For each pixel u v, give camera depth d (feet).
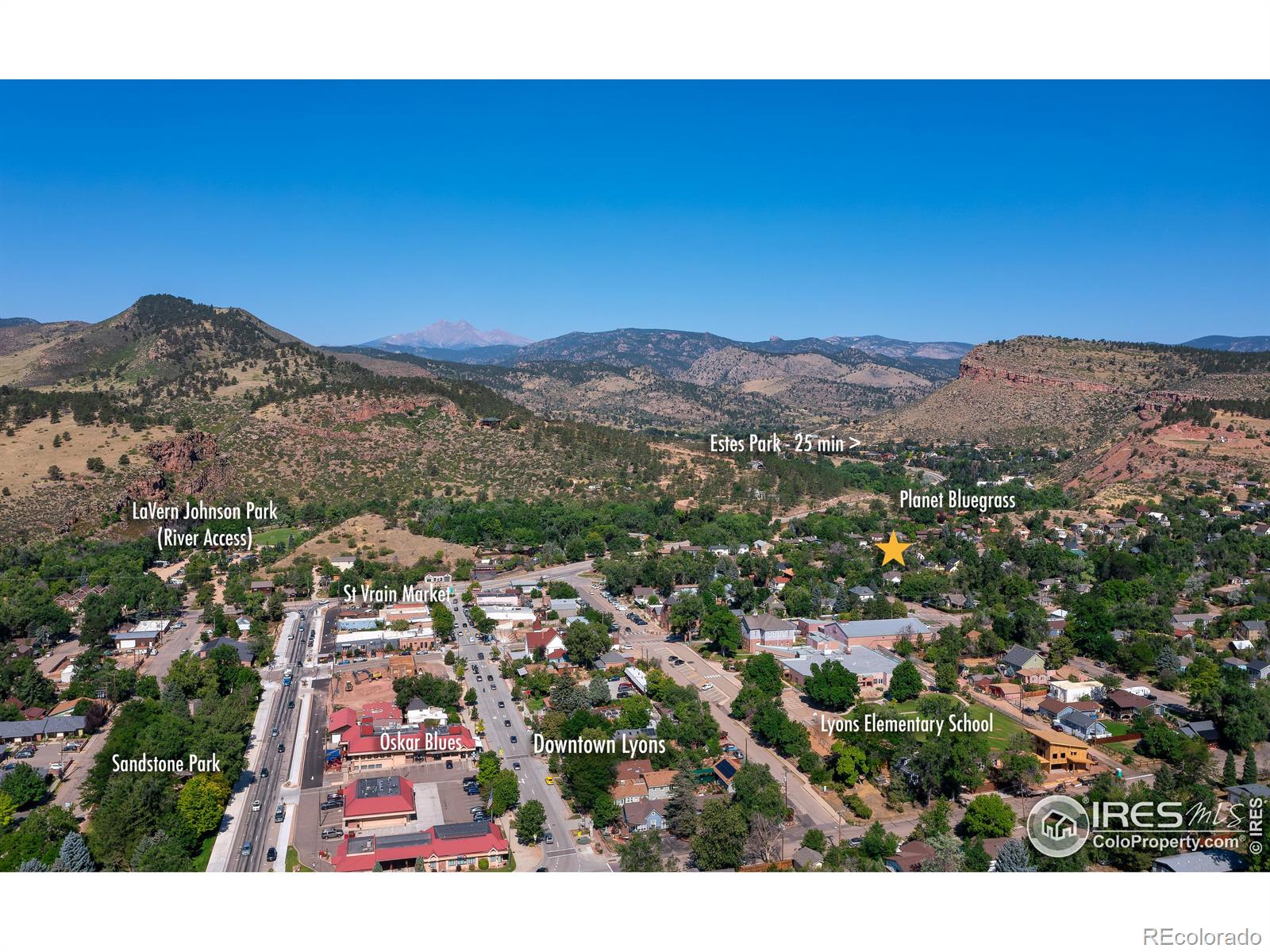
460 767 490.49
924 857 369.30
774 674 603.26
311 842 407.85
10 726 515.91
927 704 519.19
